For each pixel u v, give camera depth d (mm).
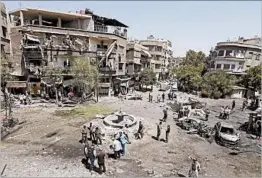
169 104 41750
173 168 16062
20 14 42250
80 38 44312
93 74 39156
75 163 15852
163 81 90312
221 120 31922
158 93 56750
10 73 31797
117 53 49656
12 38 40406
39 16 44438
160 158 17703
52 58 41094
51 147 18641
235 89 56625
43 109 32062
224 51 62875
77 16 46750
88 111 31672
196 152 19484
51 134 21797
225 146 21422
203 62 85688
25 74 39969
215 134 23969
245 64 61812
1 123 23250
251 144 22422
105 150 18422
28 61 39812
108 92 47156
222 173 15766
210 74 57562
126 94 50062
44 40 40344
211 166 16828
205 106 41531
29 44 39719
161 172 15312
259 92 53688
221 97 56000
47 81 39344
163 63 92938
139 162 16688
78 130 23156
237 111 39625
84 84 38938
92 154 14836
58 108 33156
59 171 14508
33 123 25297
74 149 18375
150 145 20312
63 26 50750
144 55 69375
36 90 39625
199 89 59719
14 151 17438
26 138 20500
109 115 27578
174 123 28531
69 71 41188
